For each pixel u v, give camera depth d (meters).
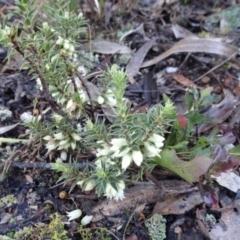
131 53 0.26
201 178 0.19
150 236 0.19
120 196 0.17
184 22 0.29
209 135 0.21
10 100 0.24
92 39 0.27
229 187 0.20
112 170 0.17
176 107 0.24
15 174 0.21
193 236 0.19
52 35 0.18
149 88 0.25
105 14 0.28
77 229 0.19
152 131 0.16
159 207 0.20
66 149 0.20
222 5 0.30
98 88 0.21
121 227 0.19
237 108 0.23
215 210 0.20
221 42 0.26
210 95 0.22
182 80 0.25
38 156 0.21
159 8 0.30
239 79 0.25
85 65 0.25
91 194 0.20
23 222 0.19
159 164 0.19
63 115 0.19
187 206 0.20
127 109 0.16
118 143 0.16
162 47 0.27
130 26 0.29
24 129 0.23
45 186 0.20
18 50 0.16
